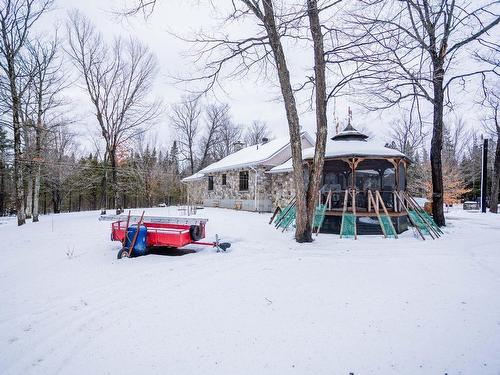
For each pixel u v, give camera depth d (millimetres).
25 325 3859
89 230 12219
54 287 5227
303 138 21781
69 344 3377
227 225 12406
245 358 3006
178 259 7039
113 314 4105
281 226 11477
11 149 19891
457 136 34875
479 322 3615
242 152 27016
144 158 43969
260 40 8523
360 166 11438
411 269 5906
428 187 29609
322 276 5492
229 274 5707
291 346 3203
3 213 31109
